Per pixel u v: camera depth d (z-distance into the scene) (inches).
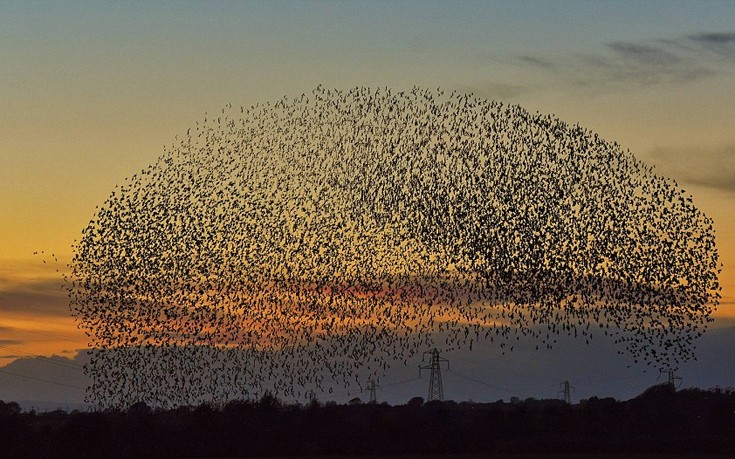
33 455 2908.5
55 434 3097.9
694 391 3976.4
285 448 3068.4
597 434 3336.6
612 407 3614.7
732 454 3043.8
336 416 3356.3
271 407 3262.8
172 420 3235.7
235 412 3211.1
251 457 3004.4
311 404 3314.5
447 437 3184.1
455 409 4065.0
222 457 2987.2
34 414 4210.1
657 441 3159.5
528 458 2925.7
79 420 3026.6
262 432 3137.3
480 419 3476.9
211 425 3115.2
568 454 3034.0
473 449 3132.4
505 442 3203.7
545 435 3324.3
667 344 2677.2
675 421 3494.1
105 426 3070.9
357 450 3085.6
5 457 2886.3
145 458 2955.2
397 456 3026.6
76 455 2913.4
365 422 3398.1
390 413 3582.7
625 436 3304.6
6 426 3063.5
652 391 3779.5
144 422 3090.6
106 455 2923.2
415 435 3176.7
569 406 3639.3
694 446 3117.6
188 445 3014.3
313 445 3083.2
